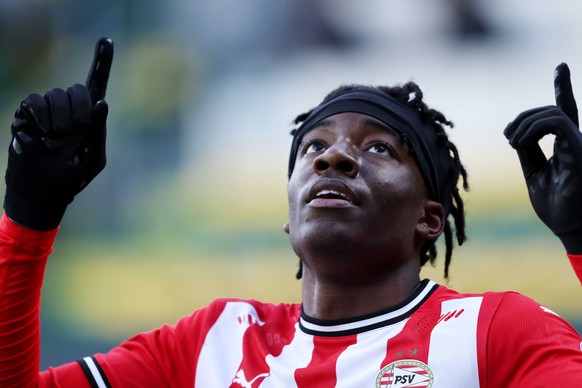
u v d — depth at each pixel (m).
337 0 17.59
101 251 16.44
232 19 18.30
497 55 16.78
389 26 17.36
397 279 4.59
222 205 16.98
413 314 4.44
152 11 18.78
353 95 4.82
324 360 4.38
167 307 15.51
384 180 4.54
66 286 16.05
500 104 16.52
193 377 4.62
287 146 17.36
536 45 16.61
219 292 15.55
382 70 17.28
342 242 4.39
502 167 15.69
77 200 16.77
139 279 15.98
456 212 5.26
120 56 18.67
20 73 19.27
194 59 18.33
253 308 4.86
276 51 18.02
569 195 3.98
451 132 16.48
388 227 4.50
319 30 17.73
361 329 4.43
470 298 4.39
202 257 16.12
